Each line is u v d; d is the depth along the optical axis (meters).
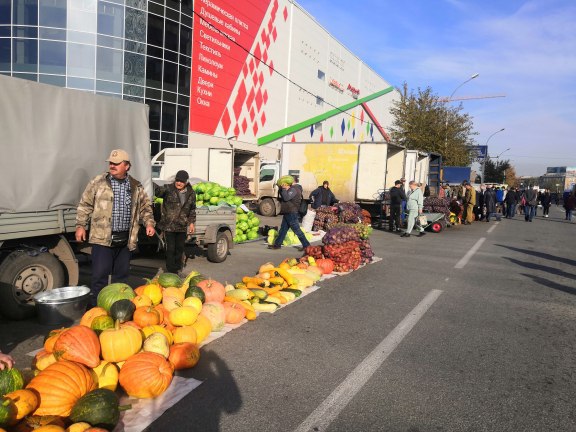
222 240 9.41
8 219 5.05
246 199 18.66
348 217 14.89
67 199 5.76
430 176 26.53
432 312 6.16
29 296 5.32
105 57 23.53
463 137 38.12
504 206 29.39
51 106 5.57
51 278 5.52
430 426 3.27
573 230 20.14
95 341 3.53
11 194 5.11
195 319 4.66
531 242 14.70
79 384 3.06
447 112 37.59
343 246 8.56
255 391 3.71
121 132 6.61
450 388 3.88
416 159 21.98
